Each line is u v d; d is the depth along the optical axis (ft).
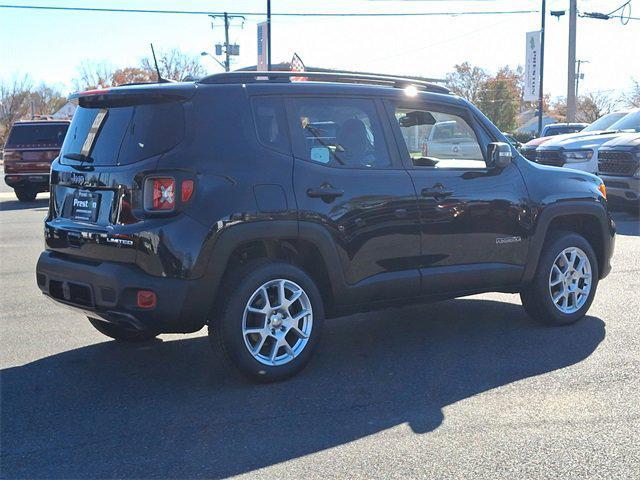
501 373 16.49
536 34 110.63
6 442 12.96
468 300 24.03
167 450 12.59
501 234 18.83
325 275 16.37
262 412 14.26
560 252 20.07
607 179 42.24
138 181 14.65
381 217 16.71
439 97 18.60
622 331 19.83
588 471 11.72
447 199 17.81
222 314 14.98
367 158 17.01
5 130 183.52
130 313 14.37
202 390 15.53
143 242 14.33
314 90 16.61
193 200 14.47
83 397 15.19
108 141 15.67
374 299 17.02
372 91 17.43
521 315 21.81
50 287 16.30
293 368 15.89
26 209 55.11
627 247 33.45
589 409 14.32
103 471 11.84
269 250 16.49
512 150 19.70
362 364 17.24
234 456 12.34
